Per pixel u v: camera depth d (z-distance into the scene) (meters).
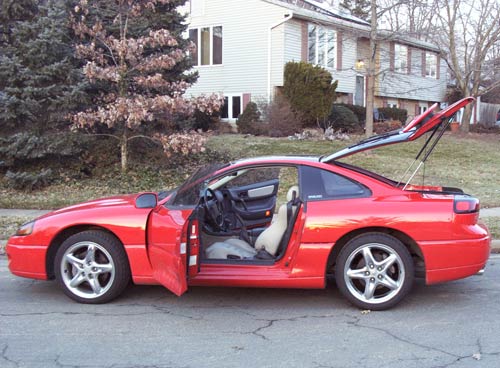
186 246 4.84
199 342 4.43
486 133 26.89
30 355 4.18
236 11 23.66
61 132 12.72
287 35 22.81
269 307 5.32
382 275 5.07
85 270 5.35
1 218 9.82
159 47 13.84
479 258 5.00
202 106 12.32
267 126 20.38
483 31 23.80
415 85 31.33
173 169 13.73
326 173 5.25
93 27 12.23
